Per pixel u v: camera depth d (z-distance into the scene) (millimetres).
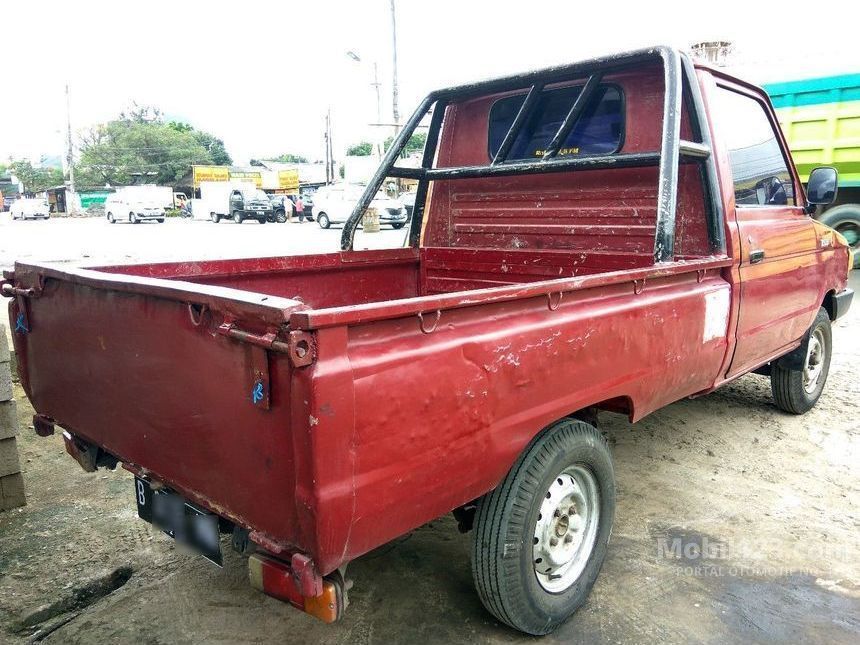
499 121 4207
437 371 1911
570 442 2494
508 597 2398
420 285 4531
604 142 3764
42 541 3330
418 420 1874
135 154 72000
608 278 2520
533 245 4062
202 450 1989
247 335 1704
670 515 3605
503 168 3883
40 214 51531
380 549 3266
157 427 2150
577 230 3859
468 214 4363
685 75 3379
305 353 1595
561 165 3627
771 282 3855
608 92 3719
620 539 3361
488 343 2070
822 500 3777
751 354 3838
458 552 3244
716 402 5434
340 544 1737
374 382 1741
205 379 1914
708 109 3467
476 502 2424
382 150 21766
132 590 2949
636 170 3600
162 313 2027
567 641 2609
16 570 3088
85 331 2404
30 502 3732
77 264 2771
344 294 4051
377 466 1780
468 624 2707
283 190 59219
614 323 2561
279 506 1779
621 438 4668
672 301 2906
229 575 3062
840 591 2945
